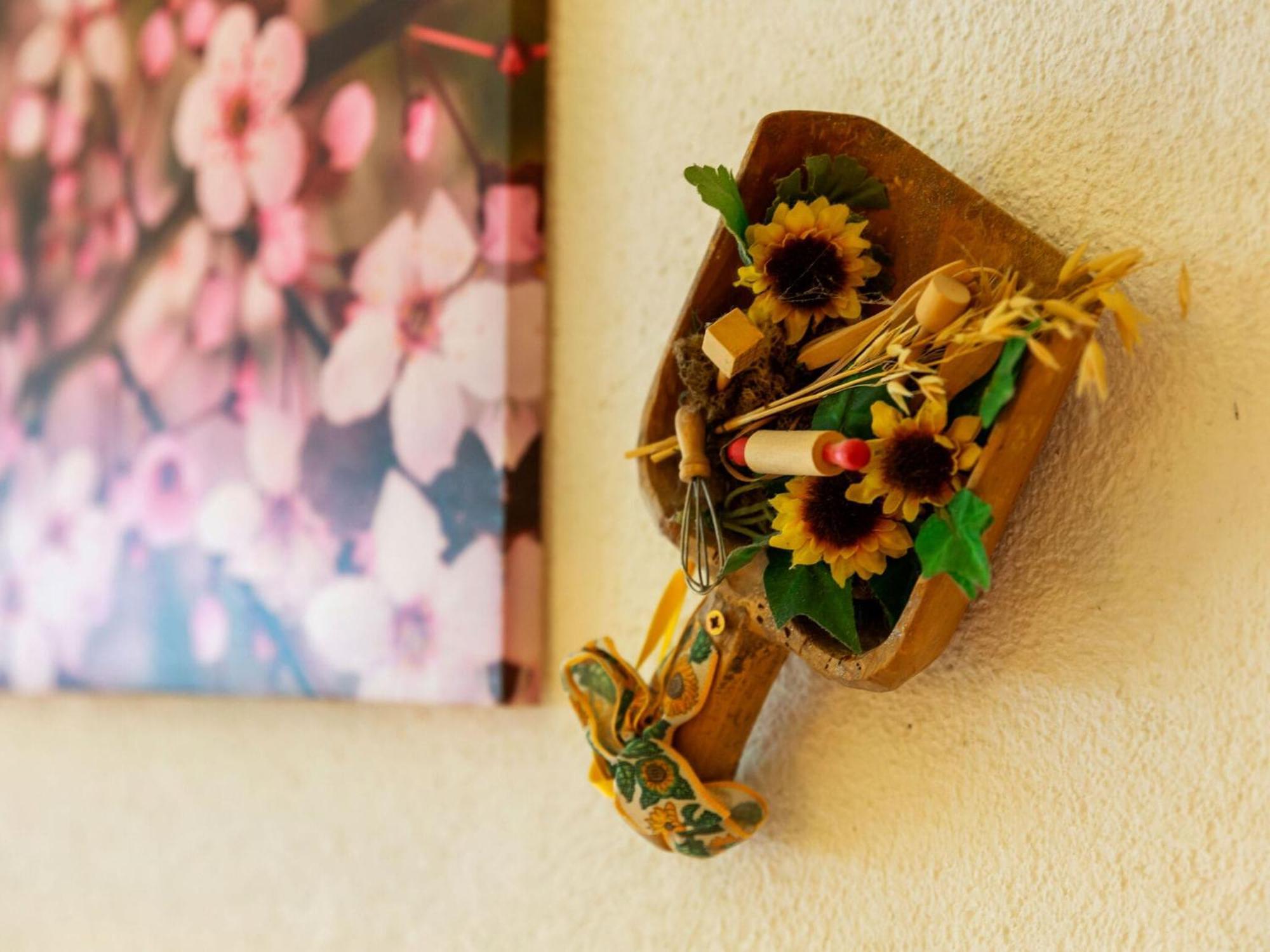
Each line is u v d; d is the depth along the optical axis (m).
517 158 0.79
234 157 0.87
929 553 0.57
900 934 0.66
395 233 0.82
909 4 0.69
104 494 0.91
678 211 0.76
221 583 0.86
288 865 0.86
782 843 0.70
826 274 0.62
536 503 0.79
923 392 0.57
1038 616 0.63
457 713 0.81
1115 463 0.62
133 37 0.91
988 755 0.64
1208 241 0.60
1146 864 0.60
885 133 0.62
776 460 0.59
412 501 0.81
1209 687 0.59
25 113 0.95
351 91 0.84
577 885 0.76
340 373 0.83
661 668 0.68
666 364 0.65
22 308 0.94
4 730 0.97
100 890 0.93
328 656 0.83
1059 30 0.64
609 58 0.79
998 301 0.58
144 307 0.90
